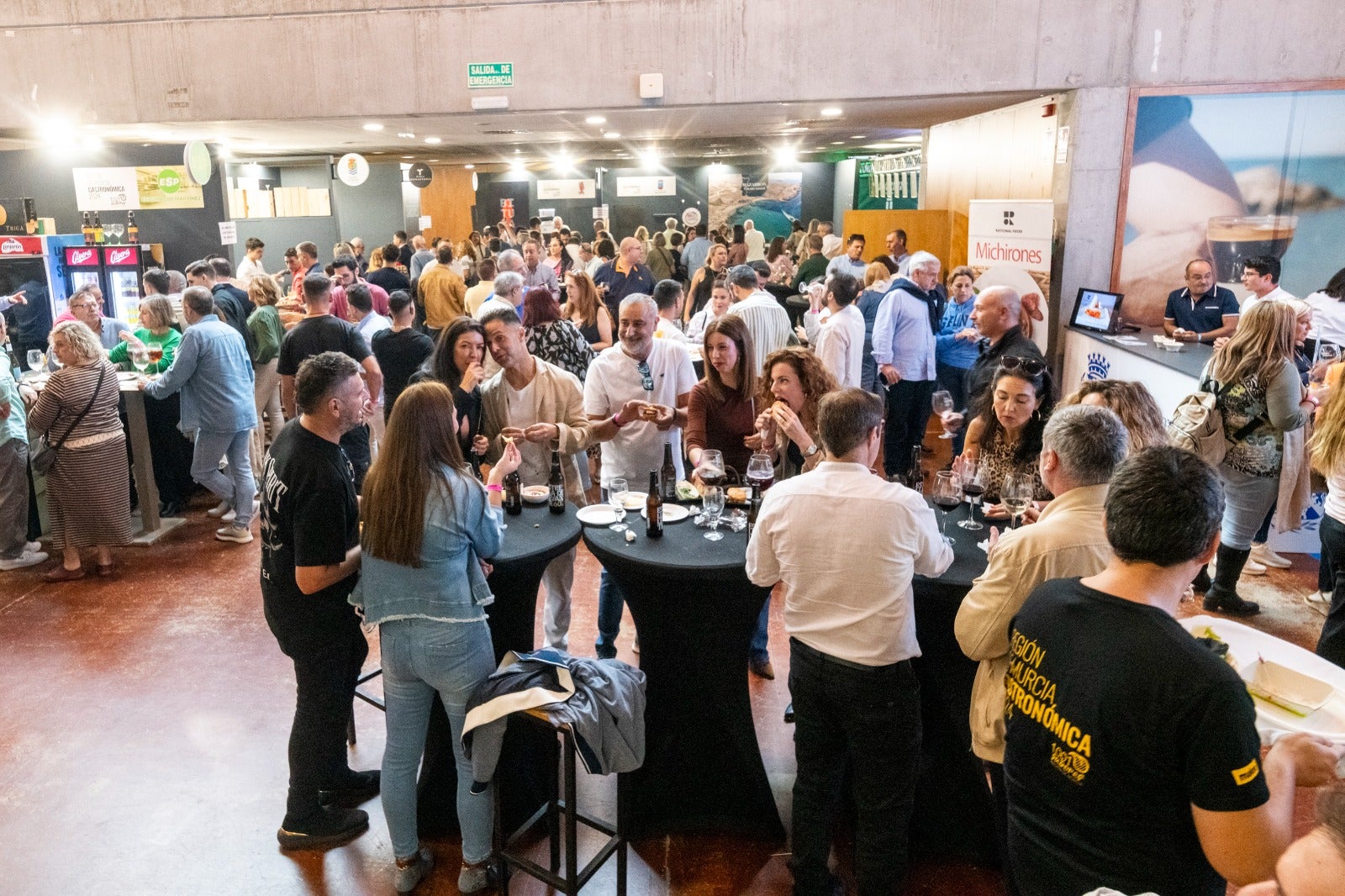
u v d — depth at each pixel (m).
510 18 6.28
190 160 8.00
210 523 5.50
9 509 4.70
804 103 6.22
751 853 2.68
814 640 2.11
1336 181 5.70
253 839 2.74
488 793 2.45
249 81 6.63
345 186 14.52
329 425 2.36
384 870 2.61
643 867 2.62
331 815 2.73
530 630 2.77
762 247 13.82
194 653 3.88
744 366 3.32
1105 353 5.43
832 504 2.04
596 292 6.32
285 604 2.47
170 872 2.61
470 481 2.27
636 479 3.59
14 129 7.02
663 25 6.13
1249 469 3.85
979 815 2.58
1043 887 1.42
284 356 4.89
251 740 3.25
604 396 3.56
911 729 2.12
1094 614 1.37
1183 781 1.26
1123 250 5.96
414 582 2.24
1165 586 1.36
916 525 2.02
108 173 8.38
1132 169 5.84
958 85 5.90
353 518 2.44
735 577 2.38
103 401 4.48
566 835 2.23
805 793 2.27
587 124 7.62
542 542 2.66
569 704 2.16
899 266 7.55
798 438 2.78
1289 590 4.38
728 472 3.25
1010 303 3.53
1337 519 2.94
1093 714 1.32
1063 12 5.70
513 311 3.24
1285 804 1.28
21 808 2.89
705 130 8.64
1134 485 1.35
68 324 4.40
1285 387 3.68
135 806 2.89
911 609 2.06
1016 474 2.64
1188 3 5.58
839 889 2.43
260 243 9.09
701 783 2.74
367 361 4.91
